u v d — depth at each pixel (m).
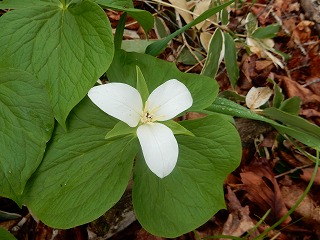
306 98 0.34
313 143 0.24
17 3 0.19
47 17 0.18
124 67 0.20
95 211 0.17
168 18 0.32
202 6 0.31
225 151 0.18
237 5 0.37
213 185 0.18
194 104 0.20
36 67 0.18
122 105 0.16
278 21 0.39
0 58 0.18
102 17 0.17
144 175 0.19
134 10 0.19
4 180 0.17
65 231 0.23
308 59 0.37
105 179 0.18
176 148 0.16
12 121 0.17
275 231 0.26
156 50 0.24
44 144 0.17
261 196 0.27
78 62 0.17
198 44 0.33
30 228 0.23
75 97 0.17
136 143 0.19
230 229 0.26
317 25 0.39
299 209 0.28
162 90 0.17
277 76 0.34
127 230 0.24
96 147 0.18
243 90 0.33
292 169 0.29
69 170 0.18
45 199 0.18
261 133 0.29
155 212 0.18
